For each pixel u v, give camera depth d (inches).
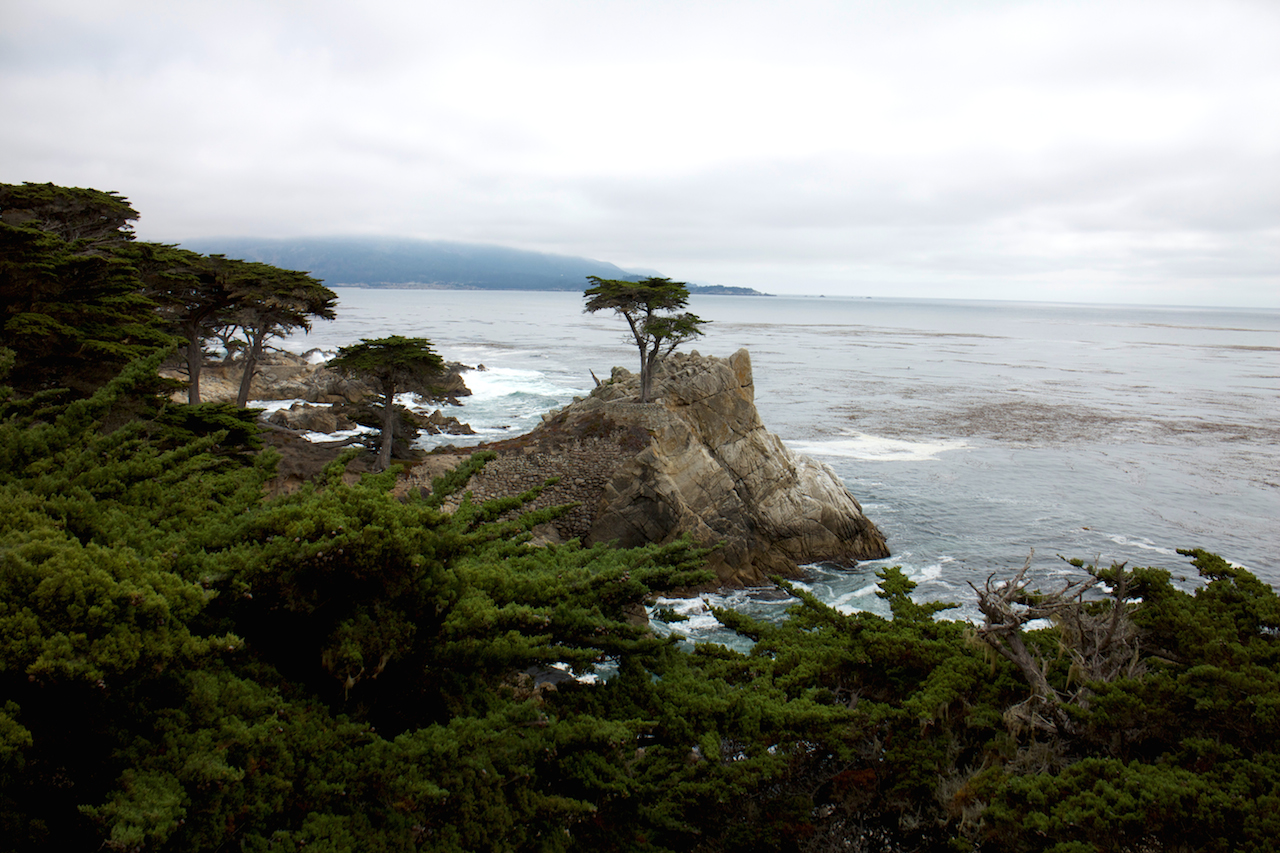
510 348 5270.7
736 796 399.9
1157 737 417.4
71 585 262.7
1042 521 1695.4
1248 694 396.8
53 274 764.6
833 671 500.7
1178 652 496.1
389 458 1376.7
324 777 312.7
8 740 233.6
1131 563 1465.3
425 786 300.5
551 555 553.9
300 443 1493.6
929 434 2571.4
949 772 407.2
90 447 422.6
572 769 374.3
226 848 280.1
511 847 326.6
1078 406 3265.3
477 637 403.2
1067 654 494.3
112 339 798.5
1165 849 327.0
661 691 435.8
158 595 273.6
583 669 446.0
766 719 413.4
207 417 823.1
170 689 301.6
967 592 1315.2
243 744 290.8
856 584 1347.2
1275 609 504.7
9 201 1119.0
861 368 4606.3
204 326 1445.6
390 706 386.3
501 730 355.6
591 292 1545.3
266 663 355.6
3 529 309.1
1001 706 452.8
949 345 6850.4
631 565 530.6
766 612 1235.2
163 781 260.1
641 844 370.6
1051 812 342.6
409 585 355.9
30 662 247.6
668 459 1392.7
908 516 1702.8
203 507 435.2
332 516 346.3
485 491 1352.1
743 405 1469.0
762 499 1416.1
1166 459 2301.9
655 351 1567.4
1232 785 350.0
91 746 277.0
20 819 249.4
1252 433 2746.1
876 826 410.3
